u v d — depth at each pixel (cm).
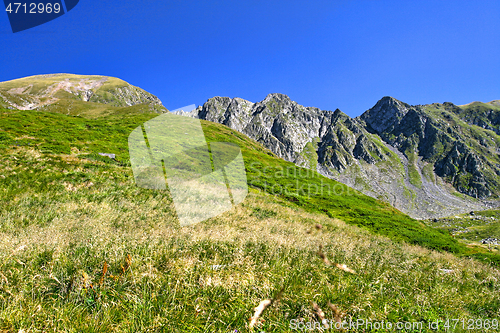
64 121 5491
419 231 3366
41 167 2077
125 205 1506
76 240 591
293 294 362
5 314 253
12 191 1548
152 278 345
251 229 1016
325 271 505
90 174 2117
